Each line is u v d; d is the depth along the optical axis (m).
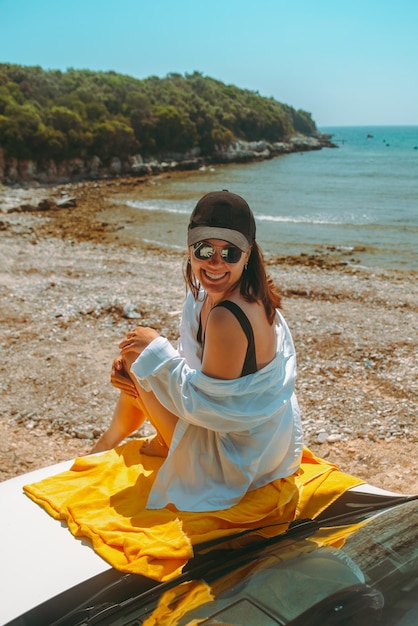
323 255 17.22
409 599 1.64
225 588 1.83
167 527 2.20
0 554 2.06
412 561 1.80
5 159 42.66
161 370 2.38
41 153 44.72
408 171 53.16
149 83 76.44
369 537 2.02
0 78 52.00
